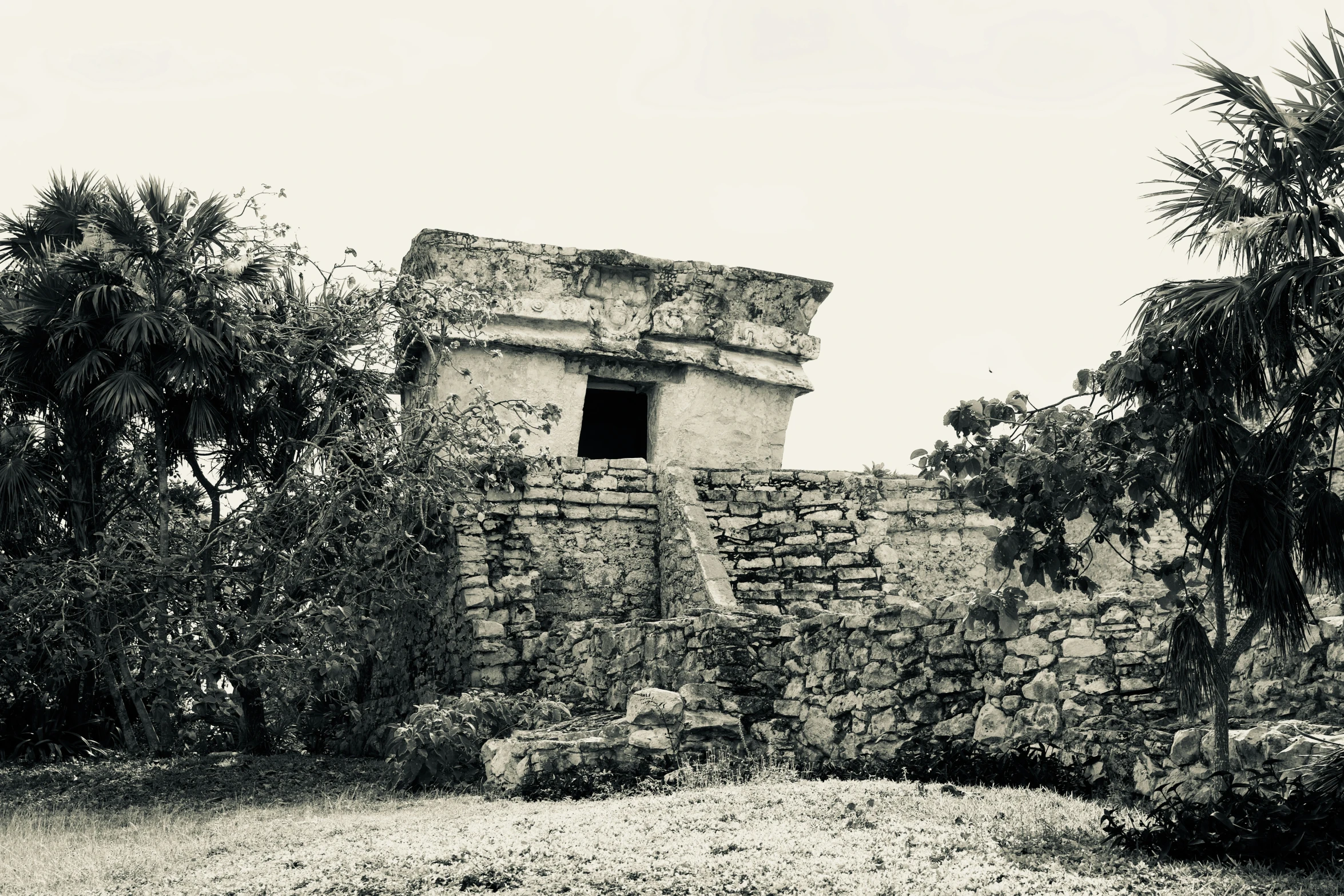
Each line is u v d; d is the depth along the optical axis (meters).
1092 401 8.56
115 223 15.12
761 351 21.48
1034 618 10.69
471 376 18.50
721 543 17.05
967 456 8.80
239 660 14.81
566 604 16.44
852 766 11.23
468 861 7.88
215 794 12.69
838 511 17.45
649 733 11.72
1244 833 7.16
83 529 15.83
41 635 14.90
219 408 15.96
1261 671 9.57
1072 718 10.21
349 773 13.80
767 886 6.96
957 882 6.85
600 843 8.23
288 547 15.95
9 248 16.75
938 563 17.73
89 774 14.05
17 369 15.14
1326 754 7.72
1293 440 7.88
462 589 15.54
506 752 11.69
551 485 16.75
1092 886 6.71
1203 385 7.89
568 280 20.22
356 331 16.17
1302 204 7.87
